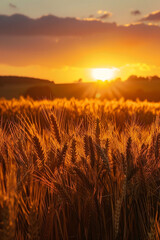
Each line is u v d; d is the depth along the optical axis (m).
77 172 1.84
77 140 2.30
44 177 1.94
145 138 2.51
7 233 1.20
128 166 1.89
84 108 6.86
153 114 6.43
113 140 2.35
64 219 1.70
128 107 7.94
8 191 1.28
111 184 1.89
